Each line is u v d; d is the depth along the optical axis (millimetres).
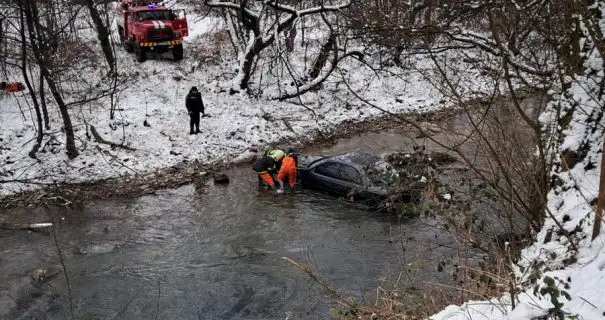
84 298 10352
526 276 5371
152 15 25344
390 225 12688
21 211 14609
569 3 6008
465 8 10203
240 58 24672
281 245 12289
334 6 19859
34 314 9836
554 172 6320
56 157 17312
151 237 13047
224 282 10789
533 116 8359
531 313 4094
